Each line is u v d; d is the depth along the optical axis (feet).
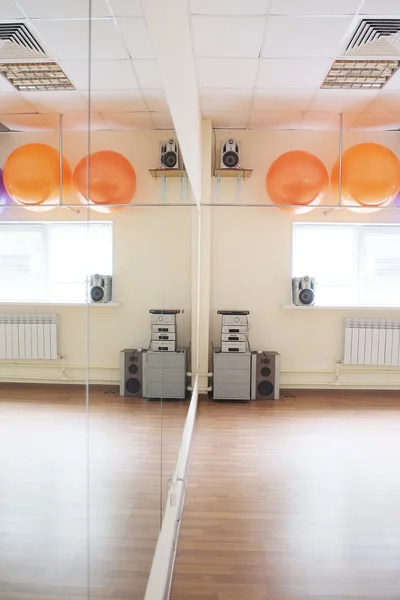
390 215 18.76
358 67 13.23
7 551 1.68
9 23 1.78
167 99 6.83
